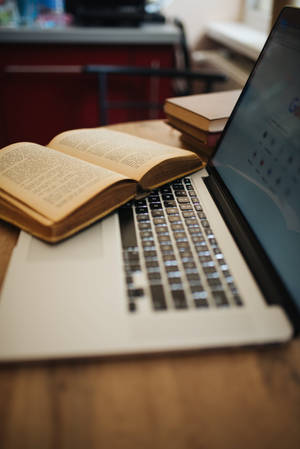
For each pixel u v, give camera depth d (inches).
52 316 13.4
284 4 48.1
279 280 14.6
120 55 71.9
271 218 17.0
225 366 12.7
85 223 17.8
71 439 10.6
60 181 18.9
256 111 21.9
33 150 22.4
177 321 13.2
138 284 14.7
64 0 70.9
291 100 18.7
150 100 77.9
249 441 10.7
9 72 70.7
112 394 11.8
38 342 12.5
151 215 19.4
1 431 10.8
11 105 74.5
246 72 70.1
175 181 23.3
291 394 11.9
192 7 95.5
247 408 11.5
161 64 74.1
